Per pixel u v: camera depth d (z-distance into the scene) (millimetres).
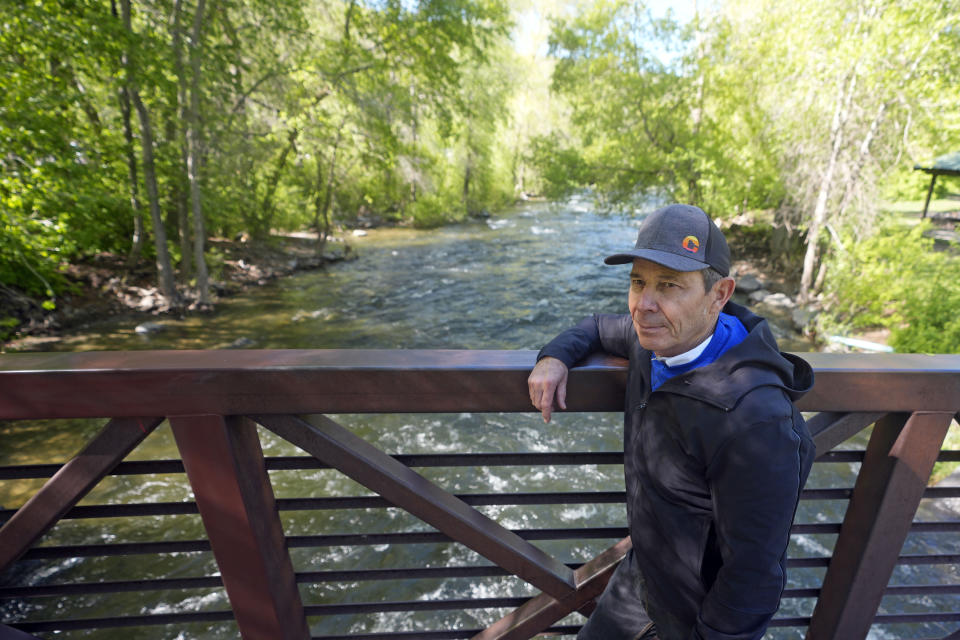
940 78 10305
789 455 851
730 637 923
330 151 20344
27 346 10086
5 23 8836
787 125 14141
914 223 13953
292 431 1214
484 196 32062
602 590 1496
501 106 29656
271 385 1130
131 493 6027
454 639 1640
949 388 1220
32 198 9164
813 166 13664
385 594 4895
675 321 925
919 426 1257
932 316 9625
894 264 10695
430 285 15992
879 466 1340
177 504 1278
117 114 13852
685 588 1048
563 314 13383
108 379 1094
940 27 9547
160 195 14117
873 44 10344
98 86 12258
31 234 9250
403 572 1528
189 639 4316
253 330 11945
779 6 14156
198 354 1187
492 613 4680
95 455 1169
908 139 12508
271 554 1350
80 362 1123
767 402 860
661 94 18578
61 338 10602
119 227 14625
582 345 1199
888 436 1311
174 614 1505
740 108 17344
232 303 13766
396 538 1421
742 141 17250
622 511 5977
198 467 1200
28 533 1214
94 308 12023
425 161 23328
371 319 12938
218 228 18156
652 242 906
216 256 16016
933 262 10141
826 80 12266
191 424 1154
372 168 20953
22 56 9648
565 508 6016
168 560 5184
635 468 1072
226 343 11078
